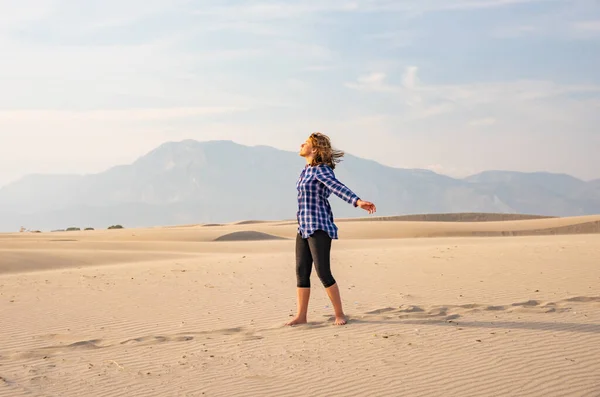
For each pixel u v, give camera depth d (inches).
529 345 234.4
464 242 1254.3
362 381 197.8
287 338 262.8
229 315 333.7
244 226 2728.8
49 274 611.2
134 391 195.0
